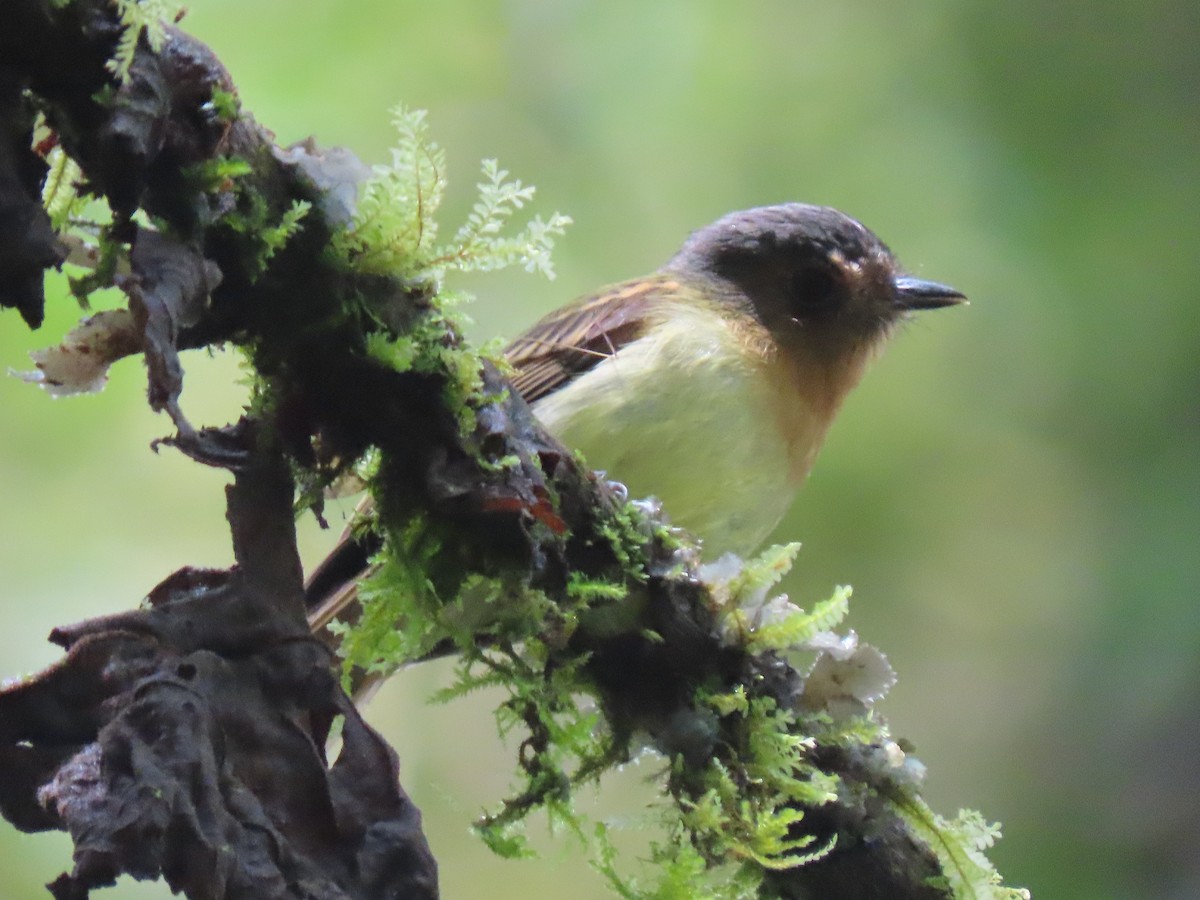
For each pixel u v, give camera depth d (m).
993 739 12.14
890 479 11.84
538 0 12.26
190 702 3.82
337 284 4.41
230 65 11.27
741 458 8.29
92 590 12.15
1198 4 12.13
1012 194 12.07
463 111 12.20
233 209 4.18
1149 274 11.80
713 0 12.48
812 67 12.49
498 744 13.00
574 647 5.13
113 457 12.28
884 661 5.35
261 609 4.12
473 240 4.61
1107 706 11.80
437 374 4.54
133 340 4.35
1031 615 12.02
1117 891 11.39
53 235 3.81
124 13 3.83
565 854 5.23
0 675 11.73
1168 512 11.60
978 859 5.38
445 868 12.67
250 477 4.28
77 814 3.64
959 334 12.01
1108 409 11.86
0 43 3.81
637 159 12.42
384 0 11.66
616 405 8.09
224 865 3.72
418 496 4.72
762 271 8.96
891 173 12.27
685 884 4.99
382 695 13.18
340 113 11.41
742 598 5.22
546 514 4.72
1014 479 11.92
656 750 5.42
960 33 12.38
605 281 12.27
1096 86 12.09
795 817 5.08
